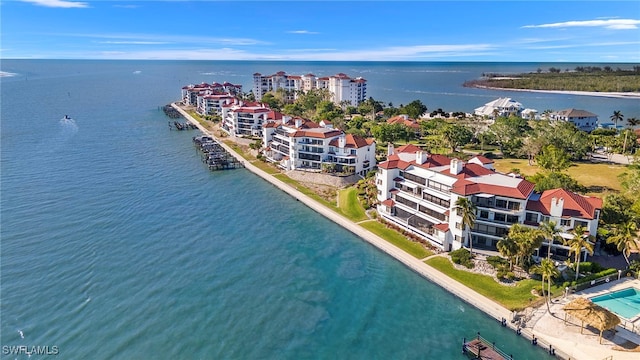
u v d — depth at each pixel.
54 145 166.12
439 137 156.25
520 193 73.25
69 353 53.53
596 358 50.94
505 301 63.03
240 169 140.62
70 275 70.94
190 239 86.12
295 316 62.12
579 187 95.25
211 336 57.41
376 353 54.94
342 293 68.12
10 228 88.12
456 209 76.38
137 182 122.62
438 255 77.75
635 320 57.41
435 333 58.72
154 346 55.19
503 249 66.69
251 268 75.31
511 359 52.28
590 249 63.50
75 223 91.94
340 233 90.56
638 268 66.50
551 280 65.94
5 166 134.38
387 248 81.38
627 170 120.19
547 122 160.50
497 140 150.50
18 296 64.69
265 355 54.25
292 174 127.94
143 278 70.81
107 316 60.81
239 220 96.81
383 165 94.31
